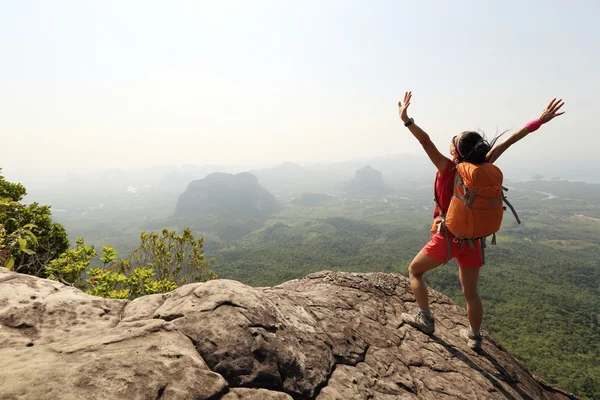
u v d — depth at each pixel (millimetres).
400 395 2113
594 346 79250
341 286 3879
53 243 6480
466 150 2660
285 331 2029
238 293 2033
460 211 2600
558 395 3428
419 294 3127
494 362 3082
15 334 1547
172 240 6133
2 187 6730
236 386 1496
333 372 2021
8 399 995
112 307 2014
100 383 1155
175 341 1558
